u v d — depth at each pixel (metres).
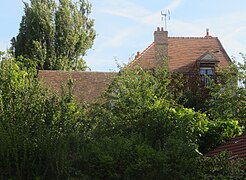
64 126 13.99
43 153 12.88
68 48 48.72
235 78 30.94
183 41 40.25
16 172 12.73
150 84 17.67
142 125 15.32
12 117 13.65
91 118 15.31
